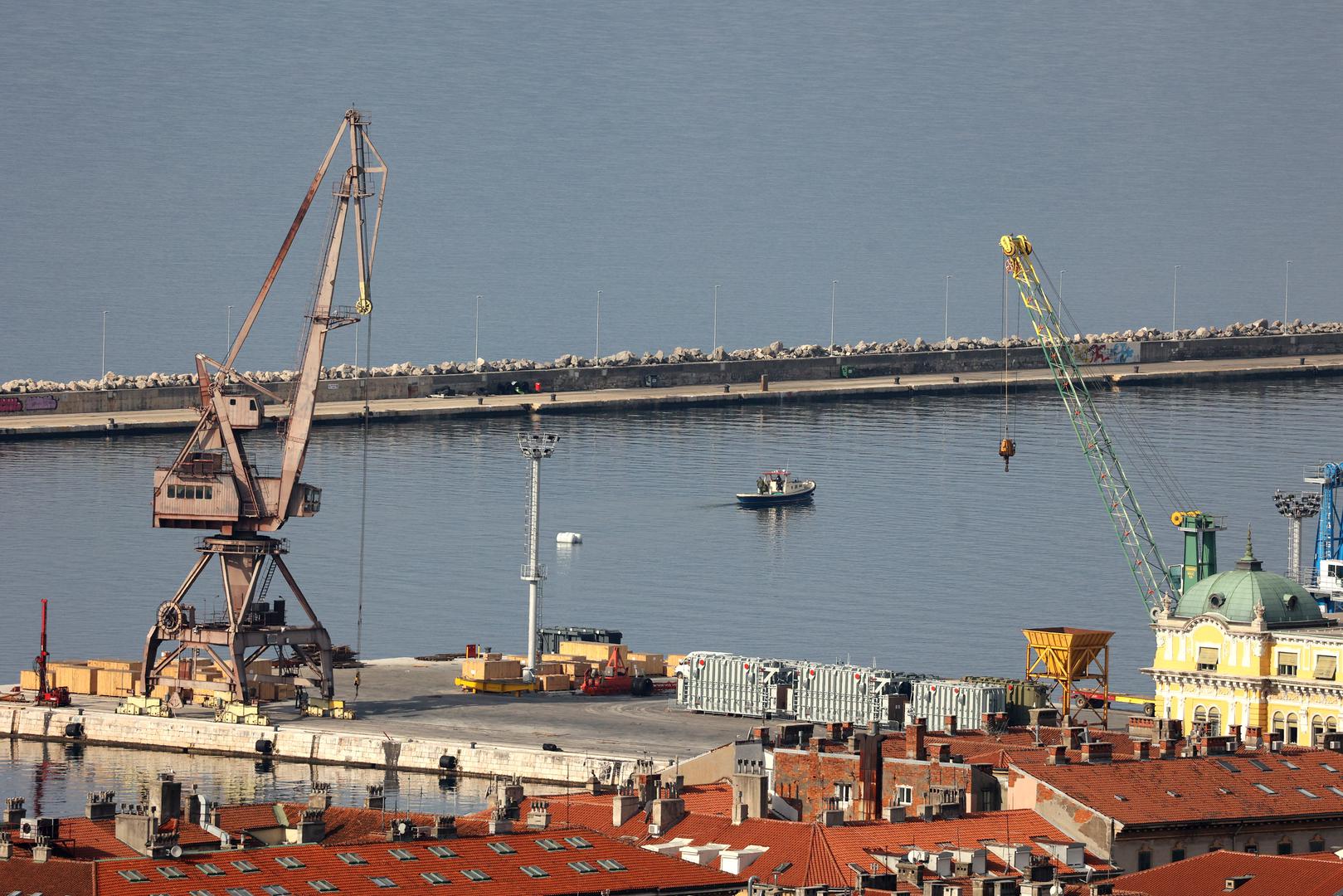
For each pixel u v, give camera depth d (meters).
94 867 161.00
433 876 166.88
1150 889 179.75
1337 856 184.00
